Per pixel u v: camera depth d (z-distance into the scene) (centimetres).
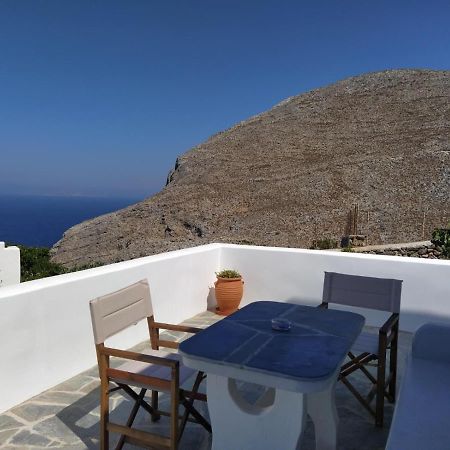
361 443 304
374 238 2462
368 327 554
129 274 481
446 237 1139
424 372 298
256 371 212
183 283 575
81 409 354
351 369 330
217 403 257
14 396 361
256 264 623
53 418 340
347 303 369
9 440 309
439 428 237
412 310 534
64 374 407
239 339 250
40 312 381
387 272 543
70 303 411
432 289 522
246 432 251
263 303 327
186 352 231
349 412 345
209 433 314
